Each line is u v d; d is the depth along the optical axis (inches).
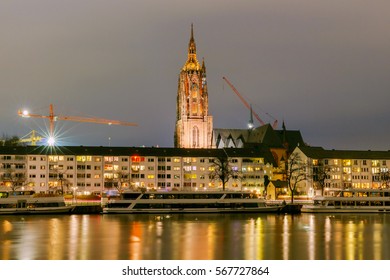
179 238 5344.5
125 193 7672.2
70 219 6943.9
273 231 5866.1
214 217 7283.5
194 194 7770.7
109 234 5561.0
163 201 7682.1
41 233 5605.3
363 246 4916.3
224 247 4852.4
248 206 7839.6
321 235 5580.7
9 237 5329.7
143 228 6043.3
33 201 7475.4
